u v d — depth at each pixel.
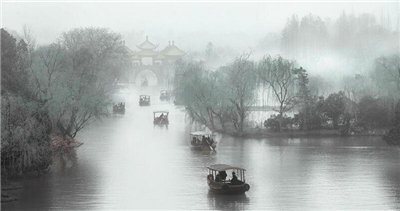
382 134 155.88
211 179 89.38
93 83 140.75
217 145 138.12
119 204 79.06
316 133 155.88
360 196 84.19
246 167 108.19
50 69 125.00
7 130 87.94
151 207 78.00
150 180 95.50
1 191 83.06
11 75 99.31
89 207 77.56
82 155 121.56
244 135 153.62
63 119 137.38
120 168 106.19
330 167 107.81
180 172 102.75
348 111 159.50
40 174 98.00
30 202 79.50
